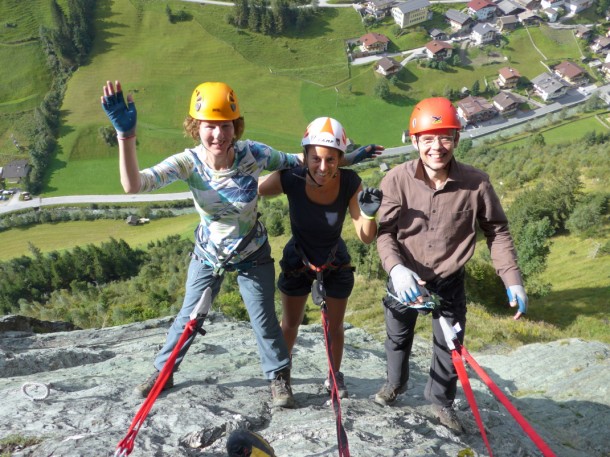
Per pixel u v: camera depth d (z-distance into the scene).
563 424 7.70
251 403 5.34
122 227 97.06
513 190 51.41
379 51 138.62
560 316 27.53
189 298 4.93
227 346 8.70
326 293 5.21
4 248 94.94
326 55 138.75
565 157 55.66
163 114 127.25
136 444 4.27
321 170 4.36
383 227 4.68
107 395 5.45
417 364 10.20
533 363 10.35
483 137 116.06
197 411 4.94
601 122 115.50
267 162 4.55
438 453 4.62
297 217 4.78
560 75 131.25
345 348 9.65
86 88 135.00
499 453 5.27
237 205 4.46
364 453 4.33
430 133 4.23
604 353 10.31
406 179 4.59
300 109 125.00
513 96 122.81
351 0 154.25
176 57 140.62
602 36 144.00
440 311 4.43
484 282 25.47
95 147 119.75
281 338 5.16
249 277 4.87
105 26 148.12
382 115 122.69
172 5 151.75
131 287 46.81
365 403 5.73
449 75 132.12
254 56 139.38
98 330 10.76
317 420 4.96
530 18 144.75
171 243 69.06
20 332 10.41
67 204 105.88
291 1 150.00
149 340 9.80
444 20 148.12
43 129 121.88
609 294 28.88
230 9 150.25
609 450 7.02
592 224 37.00
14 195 109.75
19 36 146.12
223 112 4.07
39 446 4.17
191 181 4.43
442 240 4.57
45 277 57.78
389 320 5.23
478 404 7.20
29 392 5.22
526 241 29.38
